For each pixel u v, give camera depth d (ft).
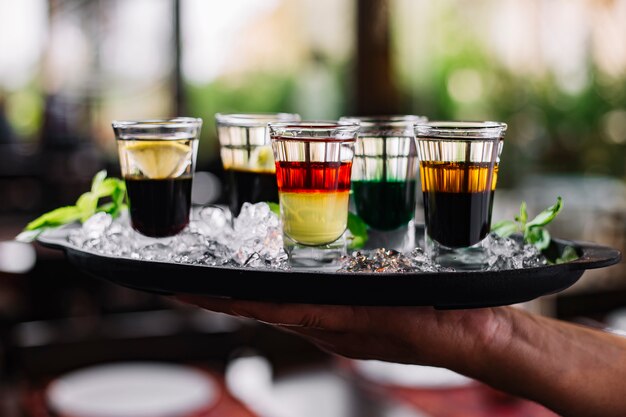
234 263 1.77
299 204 1.78
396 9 8.65
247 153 2.18
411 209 2.10
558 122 9.86
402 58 9.16
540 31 9.80
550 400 1.95
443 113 9.68
